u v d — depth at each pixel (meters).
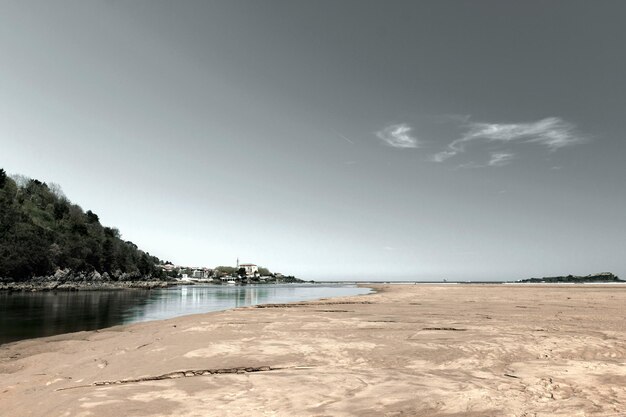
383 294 57.84
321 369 9.52
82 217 150.62
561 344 12.38
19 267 100.69
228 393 7.44
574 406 6.37
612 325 17.42
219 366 10.03
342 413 6.20
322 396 7.16
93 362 11.56
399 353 11.34
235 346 12.62
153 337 15.73
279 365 10.06
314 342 13.27
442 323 18.52
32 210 128.88
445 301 37.09
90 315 32.66
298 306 33.56
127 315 32.56
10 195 121.69
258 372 9.34
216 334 15.59
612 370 9.03
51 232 119.81
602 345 12.20
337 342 13.21
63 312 35.91
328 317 22.48
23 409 7.33
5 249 98.38
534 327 16.77
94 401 7.12
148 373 9.62
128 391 7.75
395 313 24.45
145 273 176.88
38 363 12.48
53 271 113.25
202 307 42.94
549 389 7.46
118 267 149.75
